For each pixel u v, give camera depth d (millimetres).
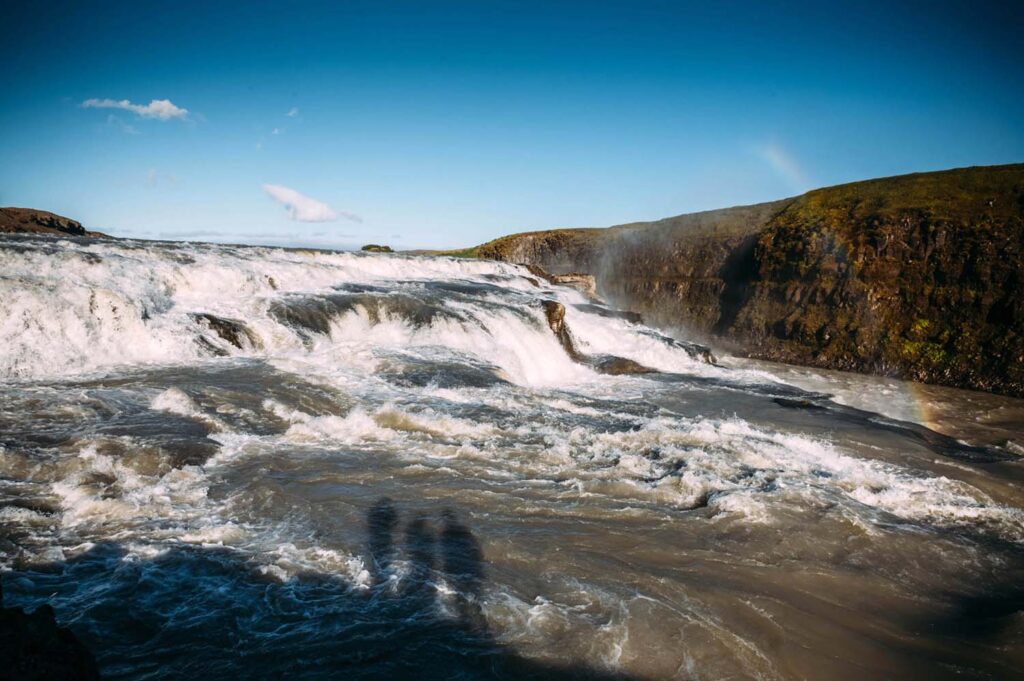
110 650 4832
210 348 14594
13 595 5402
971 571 7520
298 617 5414
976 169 33688
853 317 29688
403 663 4898
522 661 5023
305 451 9492
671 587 6324
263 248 25922
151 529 6820
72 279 14242
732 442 11633
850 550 7656
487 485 8734
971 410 21391
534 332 20891
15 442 8414
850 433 14055
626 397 16797
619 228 51219
